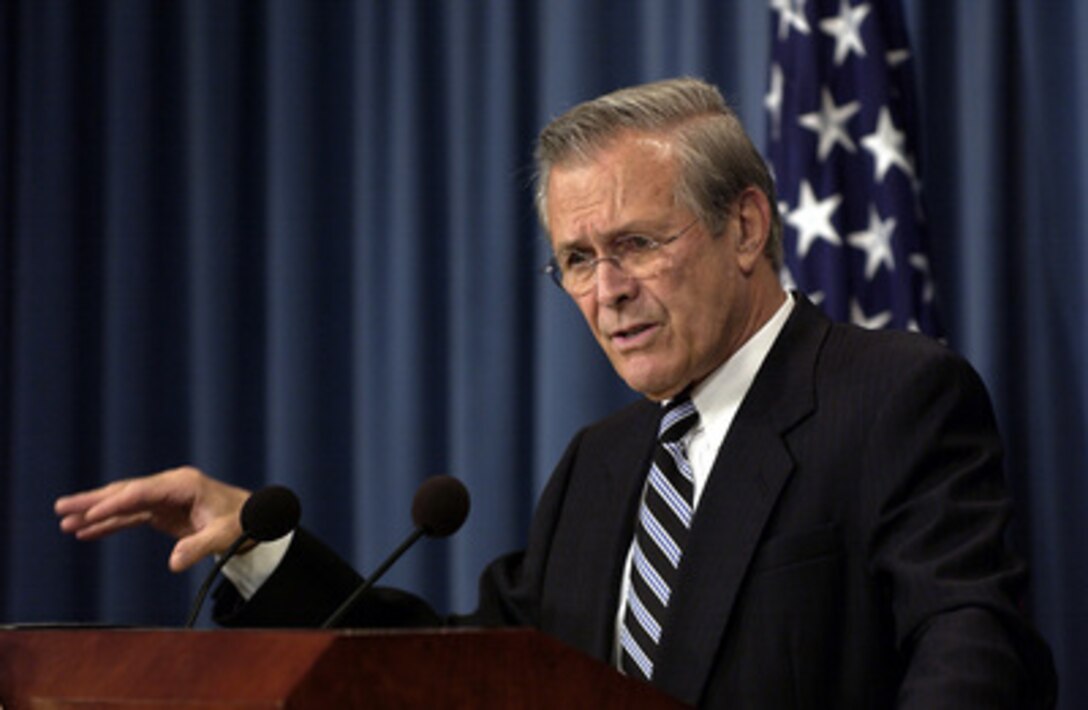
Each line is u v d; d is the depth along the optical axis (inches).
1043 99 486.9
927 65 505.4
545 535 299.4
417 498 248.4
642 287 262.8
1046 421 474.9
